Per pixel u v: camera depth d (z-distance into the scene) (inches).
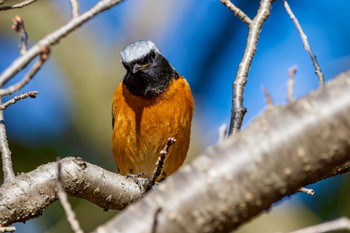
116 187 325.4
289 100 188.4
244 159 180.2
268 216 574.2
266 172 179.2
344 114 177.2
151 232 175.6
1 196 302.7
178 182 183.0
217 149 184.1
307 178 179.9
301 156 178.4
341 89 179.8
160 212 180.2
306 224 562.9
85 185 317.1
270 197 179.8
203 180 181.0
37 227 564.4
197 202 180.2
